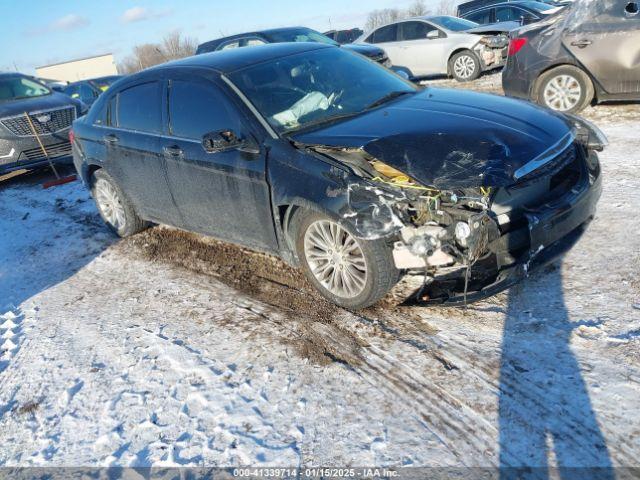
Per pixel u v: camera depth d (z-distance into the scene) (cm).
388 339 308
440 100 380
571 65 685
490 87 1015
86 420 284
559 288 326
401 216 289
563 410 237
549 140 308
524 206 302
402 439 238
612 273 331
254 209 368
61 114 878
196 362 316
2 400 317
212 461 243
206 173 391
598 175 336
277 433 253
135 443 262
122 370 322
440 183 272
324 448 240
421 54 1209
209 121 388
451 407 251
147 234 541
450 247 288
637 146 561
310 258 347
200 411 275
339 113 375
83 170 542
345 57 446
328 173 311
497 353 280
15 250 563
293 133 349
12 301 446
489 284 297
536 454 219
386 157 296
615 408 233
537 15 1221
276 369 298
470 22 1245
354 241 314
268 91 380
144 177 462
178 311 381
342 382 279
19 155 831
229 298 388
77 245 548
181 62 449
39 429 285
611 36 642
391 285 314
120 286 439
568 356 268
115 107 488
